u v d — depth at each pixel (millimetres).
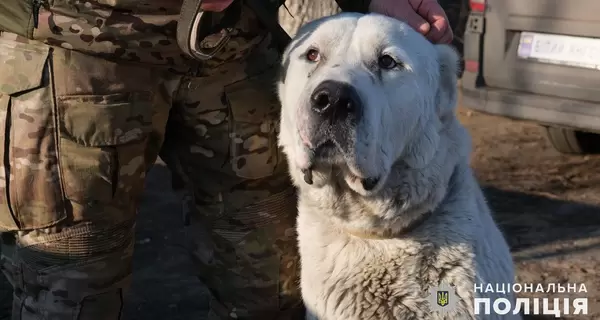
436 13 1563
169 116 1501
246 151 1508
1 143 1362
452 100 1512
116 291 1455
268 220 1553
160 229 2412
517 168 2947
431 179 1445
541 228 2377
